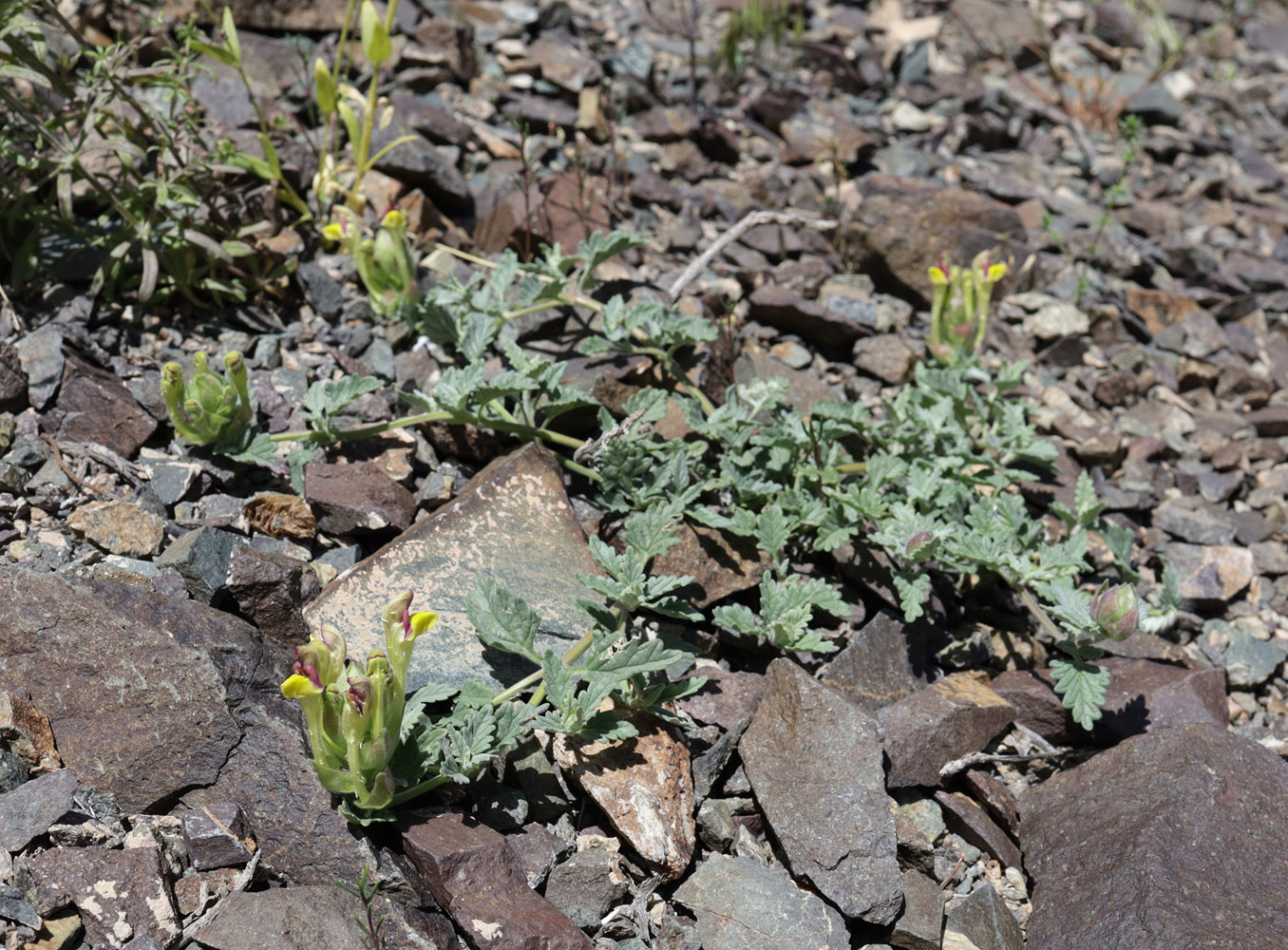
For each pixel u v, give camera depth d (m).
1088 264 0.60
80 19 0.54
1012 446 0.48
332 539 0.43
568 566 0.42
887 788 0.41
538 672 0.40
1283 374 0.59
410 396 0.44
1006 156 0.69
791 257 0.58
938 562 0.46
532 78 0.63
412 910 0.35
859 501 0.44
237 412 0.43
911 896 0.38
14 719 0.35
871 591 0.45
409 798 0.36
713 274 0.55
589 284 0.49
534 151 0.58
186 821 0.35
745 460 0.45
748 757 0.40
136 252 0.48
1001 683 0.44
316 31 0.60
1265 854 0.38
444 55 0.60
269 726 0.37
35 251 0.46
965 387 0.49
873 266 0.58
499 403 0.45
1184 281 0.63
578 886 0.37
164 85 0.48
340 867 0.35
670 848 0.38
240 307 0.49
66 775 0.35
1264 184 0.73
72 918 0.34
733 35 0.66
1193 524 0.50
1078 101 0.76
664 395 0.45
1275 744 0.43
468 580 0.41
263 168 0.50
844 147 0.64
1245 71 0.87
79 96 0.50
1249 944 0.36
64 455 0.42
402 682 0.35
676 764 0.39
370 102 0.51
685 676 0.42
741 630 0.42
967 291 0.50
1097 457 0.51
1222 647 0.47
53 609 0.37
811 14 0.76
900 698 0.42
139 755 0.36
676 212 0.59
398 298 0.49
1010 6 0.82
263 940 0.34
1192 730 0.40
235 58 0.49
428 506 0.45
